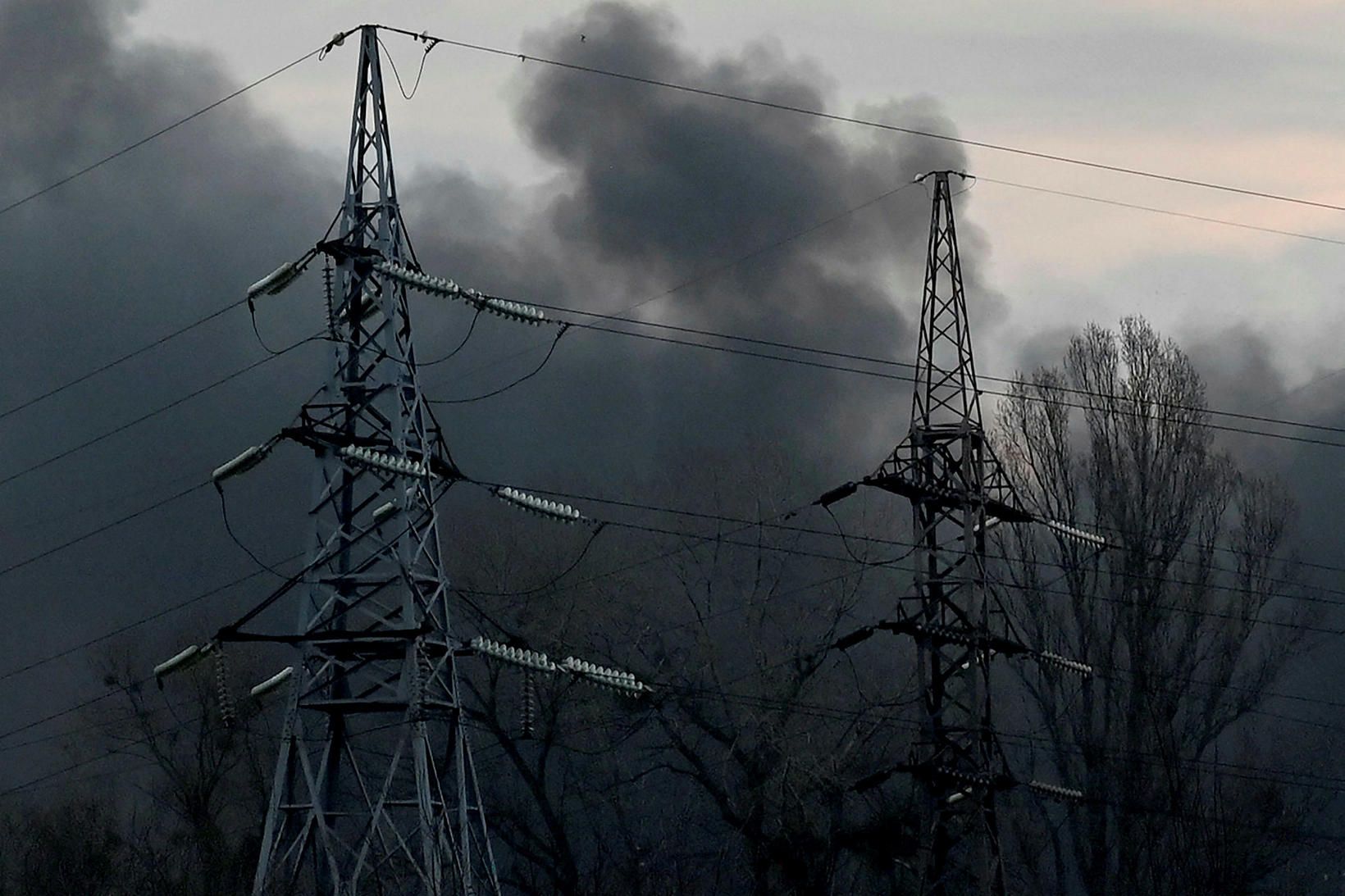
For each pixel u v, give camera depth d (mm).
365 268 65938
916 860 88125
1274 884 91500
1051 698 89875
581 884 97688
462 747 61938
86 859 90500
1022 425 96000
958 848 89312
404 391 65375
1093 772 87812
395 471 62188
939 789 75625
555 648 95875
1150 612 89688
